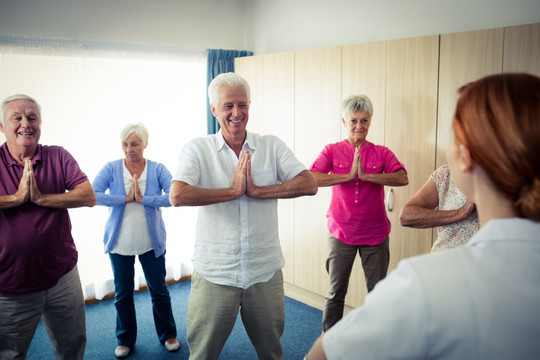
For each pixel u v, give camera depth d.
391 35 3.04
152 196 2.67
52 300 1.95
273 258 1.80
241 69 3.78
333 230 2.61
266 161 1.86
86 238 3.40
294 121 3.38
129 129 2.72
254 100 3.70
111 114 3.45
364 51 2.89
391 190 2.81
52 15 3.15
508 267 0.48
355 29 3.28
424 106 2.63
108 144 3.45
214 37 4.07
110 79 3.42
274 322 1.79
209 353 1.75
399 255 2.84
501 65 2.32
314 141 3.25
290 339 2.86
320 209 3.25
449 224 1.62
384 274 2.59
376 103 2.87
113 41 3.41
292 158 1.88
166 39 3.76
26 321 1.88
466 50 2.44
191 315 1.77
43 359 2.67
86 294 3.48
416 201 1.71
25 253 1.82
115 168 2.78
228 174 1.80
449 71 2.51
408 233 2.79
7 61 2.98
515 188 0.49
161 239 2.74
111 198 2.59
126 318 2.68
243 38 4.27
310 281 3.39
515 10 2.45
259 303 1.76
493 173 0.50
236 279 1.70
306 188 1.80
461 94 0.57
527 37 2.21
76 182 2.02
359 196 2.52
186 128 3.88
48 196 1.87
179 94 3.81
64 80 3.22
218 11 4.07
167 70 3.72
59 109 3.21
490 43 2.35
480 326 0.46
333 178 2.48
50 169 1.99
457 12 2.68
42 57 3.11
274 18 3.97
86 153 3.36
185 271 4.04
